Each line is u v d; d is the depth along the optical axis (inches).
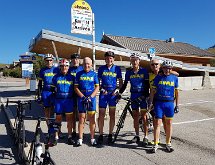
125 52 547.2
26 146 230.7
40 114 400.8
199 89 789.2
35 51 625.6
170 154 228.5
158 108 232.2
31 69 992.2
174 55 959.6
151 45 1014.4
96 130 305.9
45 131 301.1
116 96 257.1
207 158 218.7
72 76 256.2
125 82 260.7
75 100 266.4
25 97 634.2
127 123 338.3
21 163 214.7
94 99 251.0
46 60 283.4
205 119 366.6
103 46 515.5
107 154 229.0
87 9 360.8
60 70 254.8
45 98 282.2
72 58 277.0
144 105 249.0
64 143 258.7
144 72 250.1
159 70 250.5
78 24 354.6
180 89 759.7
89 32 362.6
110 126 257.9
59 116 255.4
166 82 228.8
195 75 829.8
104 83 257.3
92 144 251.4
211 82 828.0
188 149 241.0
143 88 250.5
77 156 224.2
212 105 478.3
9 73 2217.0
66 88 251.4
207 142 259.9
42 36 437.7
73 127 273.6
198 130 305.6
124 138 274.7
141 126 278.2
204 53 1047.6
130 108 281.4
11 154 235.9
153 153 230.7
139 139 259.1
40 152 167.5
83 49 511.2
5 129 323.6
